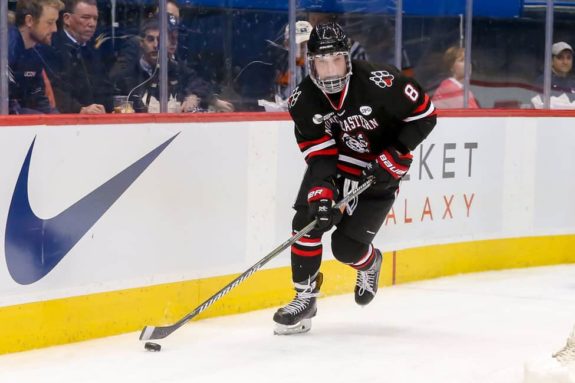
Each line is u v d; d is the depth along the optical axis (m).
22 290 11.05
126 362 10.70
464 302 14.44
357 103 11.12
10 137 10.80
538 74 18.03
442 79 16.98
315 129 11.40
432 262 16.41
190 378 10.10
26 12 12.22
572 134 17.97
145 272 12.34
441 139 16.31
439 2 16.77
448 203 16.58
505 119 17.19
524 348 11.55
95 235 11.73
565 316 13.48
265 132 13.68
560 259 18.11
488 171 17.06
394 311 13.73
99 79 13.09
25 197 10.98
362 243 11.84
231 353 11.16
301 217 11.80
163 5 13.51
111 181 11.84
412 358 11.02
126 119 11.94
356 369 10.52
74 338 11.60
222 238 13.25
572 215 18.14
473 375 10.27
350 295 14.90
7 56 11.77
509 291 15.35
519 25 17.75
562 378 9.13
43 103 12.56
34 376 10.12
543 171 17.75
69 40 12.69
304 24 15.15
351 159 11.84
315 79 10.88
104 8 12.96
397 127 11.55
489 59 17.66
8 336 10.97
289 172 14.08
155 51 13.55
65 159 11.34
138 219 12.20
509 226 17.47
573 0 18.12
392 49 16.23
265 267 13.90
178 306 12.77
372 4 15.89
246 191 13.50
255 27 14.66
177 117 12.53
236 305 13.52
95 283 11.78
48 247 11.26
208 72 14.27
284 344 11.64
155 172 12.34
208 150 12.95
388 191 11.75
